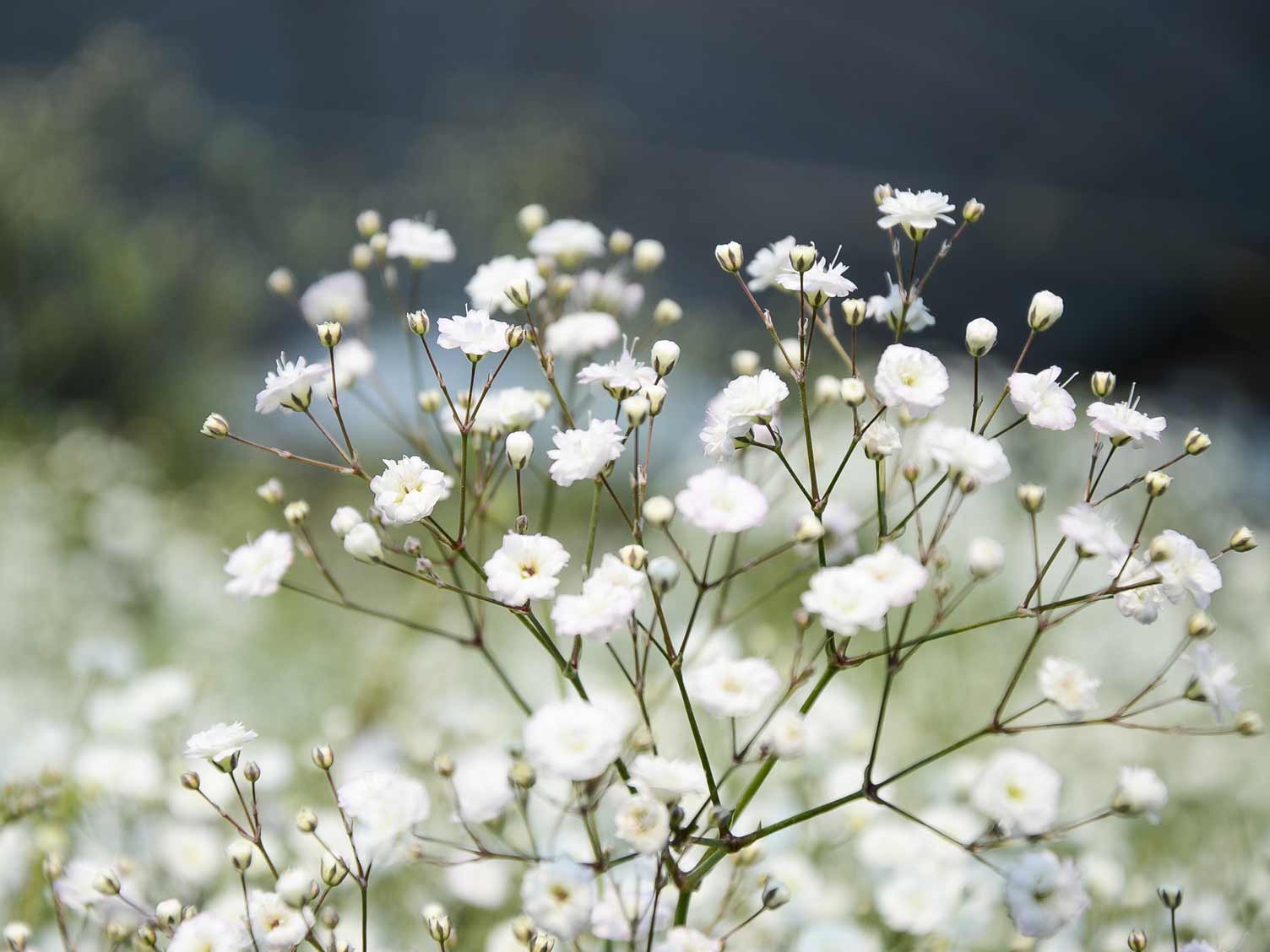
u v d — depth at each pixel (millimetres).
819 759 280
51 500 536
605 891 221
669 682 245
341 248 941
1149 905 266
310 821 203
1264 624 388
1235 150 1237
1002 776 205
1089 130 1245
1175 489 575
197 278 815
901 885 245
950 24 1229
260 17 1155
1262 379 1078
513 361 645
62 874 228
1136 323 1191
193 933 200
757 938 241
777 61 1229
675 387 737
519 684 389
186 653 447
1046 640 417
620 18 1210
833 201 1224
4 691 342
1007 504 517
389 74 1174
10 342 729
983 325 200
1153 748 335
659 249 250
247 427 764
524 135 968
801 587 449
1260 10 1214
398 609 495
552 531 581
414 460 205
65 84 917
